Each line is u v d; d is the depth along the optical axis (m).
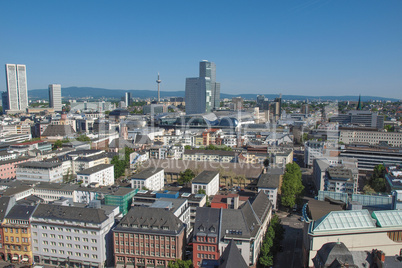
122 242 154.38
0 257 167.88
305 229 155.62
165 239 149.38
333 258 107.06
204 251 145.75
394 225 136.38
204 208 154.88
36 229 162.38
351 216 140.75
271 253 152.12
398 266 112.44
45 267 158.75
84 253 156.50
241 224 147.00
